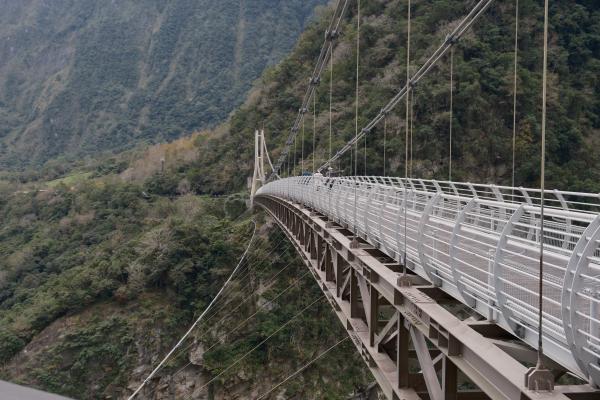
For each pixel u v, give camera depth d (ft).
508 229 14.05
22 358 99.09
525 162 94.38
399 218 23.15
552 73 102.42
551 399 10.75
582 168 92.84
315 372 92.32
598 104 101.60
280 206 89.66
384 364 24.45
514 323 14.06
